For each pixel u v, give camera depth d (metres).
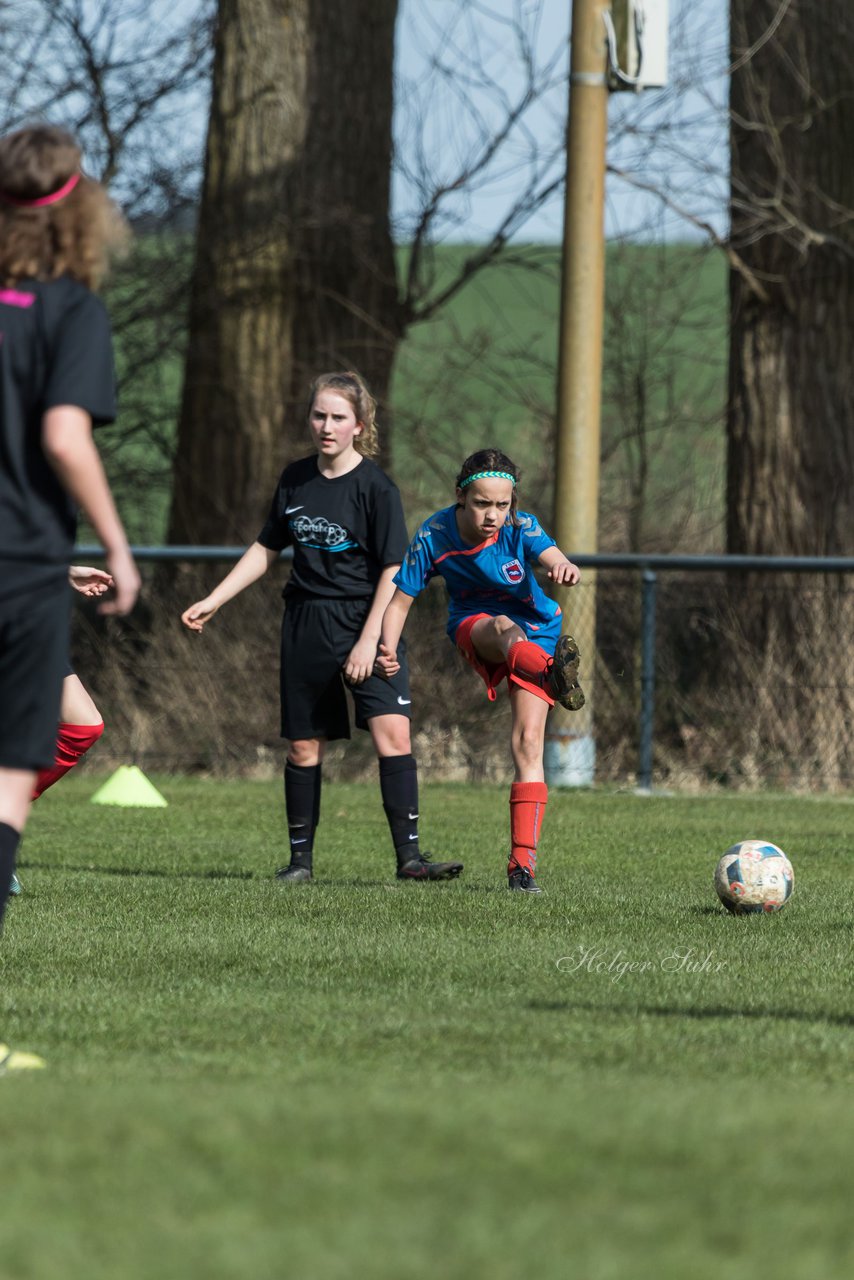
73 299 11.94
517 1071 11.66
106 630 47.09
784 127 47.75
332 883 24.27
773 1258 7.39
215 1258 7.28
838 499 46.84
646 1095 10.43
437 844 30.20
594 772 43.47
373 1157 8.70
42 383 11.80
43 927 19.53
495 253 56.97
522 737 23.33
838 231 47.34
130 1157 8.68
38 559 11.85
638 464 54.16
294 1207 7.95
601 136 42.34
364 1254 7.32
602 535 53.12
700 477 53.47
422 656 45.25
